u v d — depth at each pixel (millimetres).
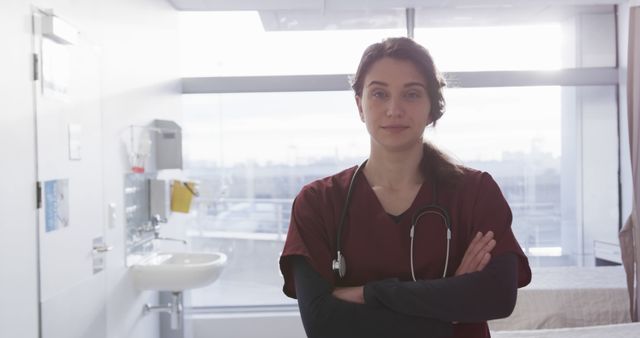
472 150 3678
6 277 1504
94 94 2164
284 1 3283
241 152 4070
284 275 1031
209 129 3930
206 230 4176
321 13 3615
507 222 1010
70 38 1882
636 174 2373
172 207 3133
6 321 1500
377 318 913
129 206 2602
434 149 1061
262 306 3553
